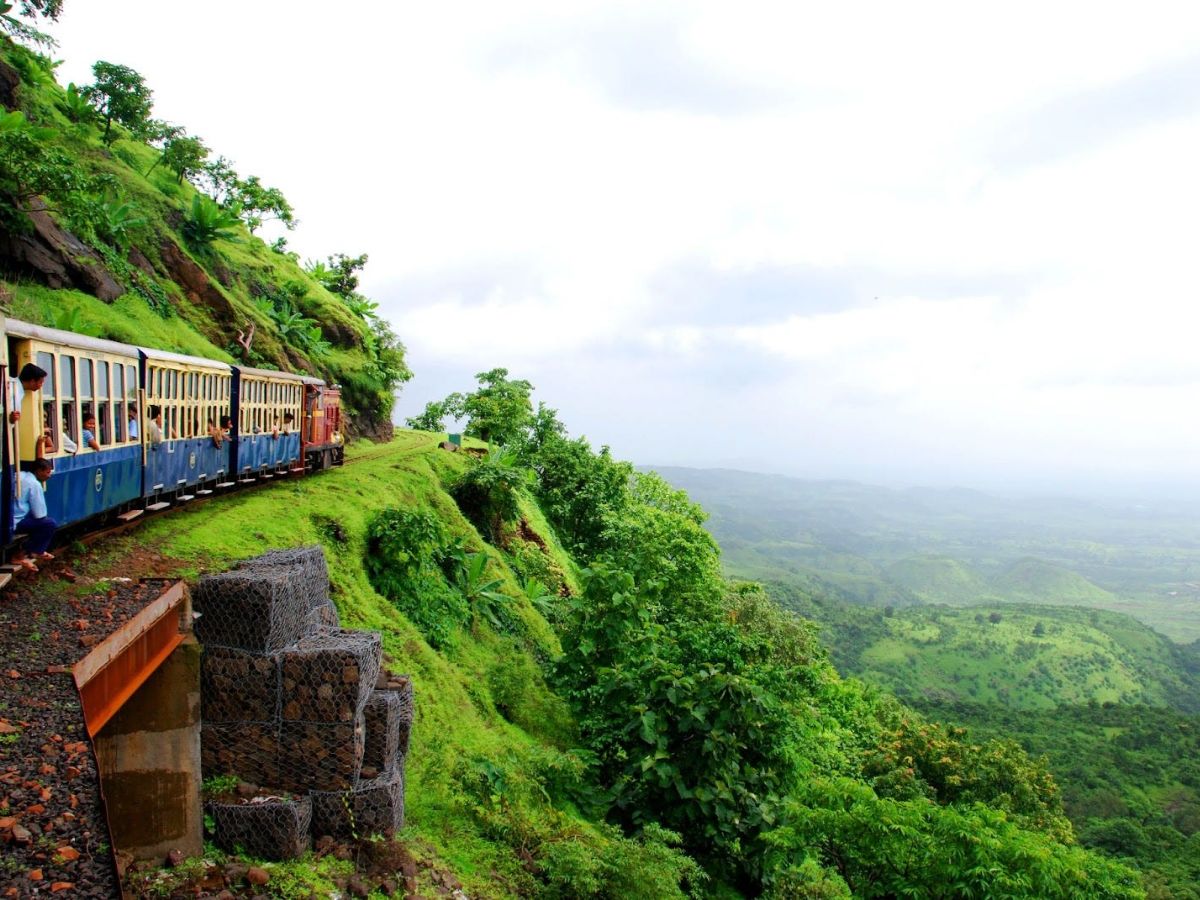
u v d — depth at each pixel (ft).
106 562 36.42
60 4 87.20
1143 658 477.77
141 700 26.37
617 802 47.29
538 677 61.82
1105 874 44.57
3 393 28.68
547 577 98.43
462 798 36.65
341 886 26.32
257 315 111.34
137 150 123.54
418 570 60.44
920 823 45.21
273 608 28.89
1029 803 86.17
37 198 76.64
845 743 95.04
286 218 147.64
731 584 118.11
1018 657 441.68
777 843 45.16
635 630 63.87
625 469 151.23
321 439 83.61
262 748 28.78
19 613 25.32
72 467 36.27
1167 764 197.98
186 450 53.16
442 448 116.26
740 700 48.52
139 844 25.64
